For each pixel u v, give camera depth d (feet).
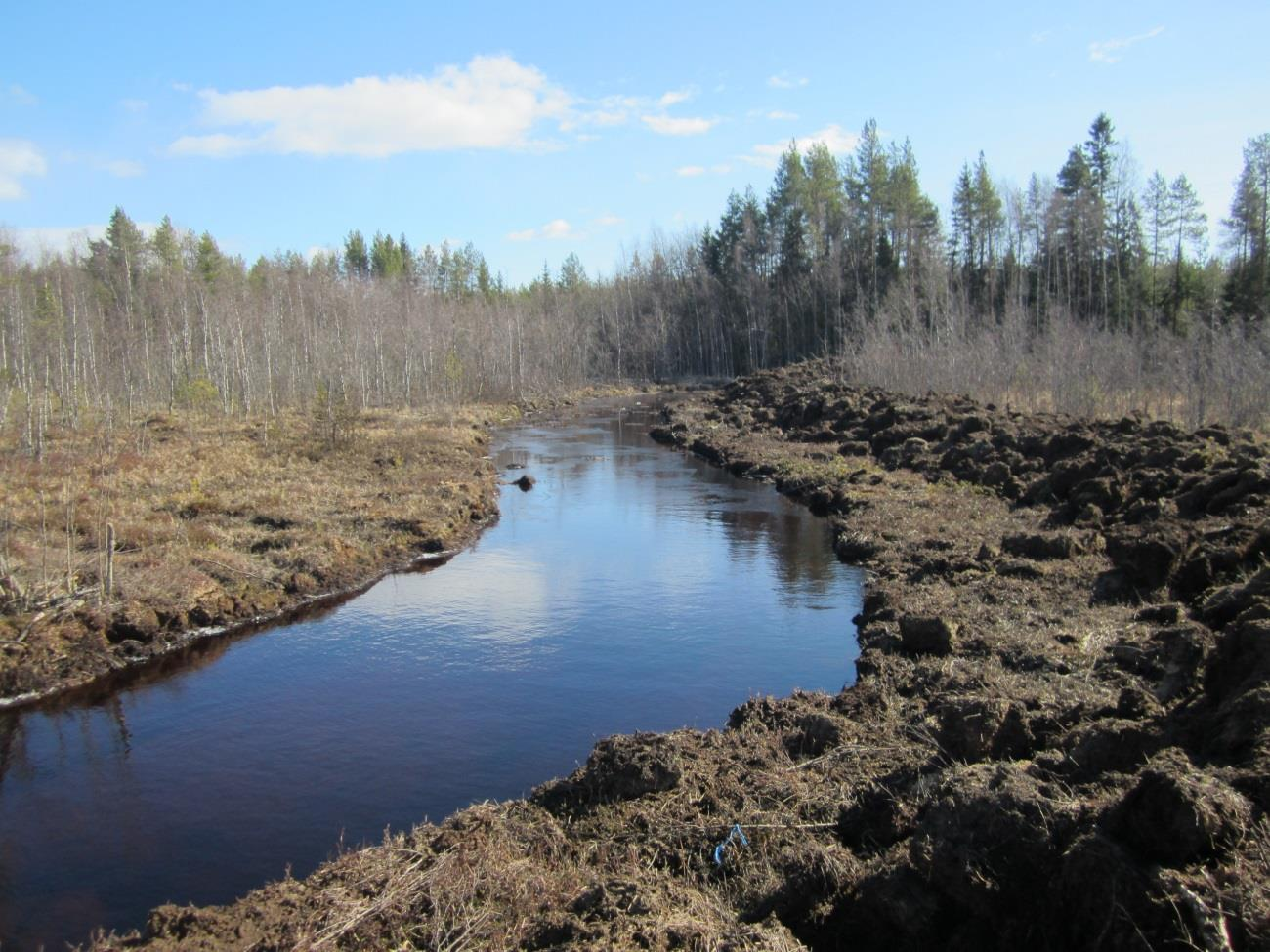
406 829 31.99
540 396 219.82
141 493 79.36
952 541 65.00
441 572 67.51
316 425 116.57
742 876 25.63
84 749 39.24
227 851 30.94
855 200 250.78
